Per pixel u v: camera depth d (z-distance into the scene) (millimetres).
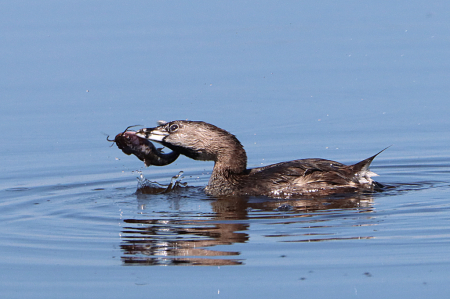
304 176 13695
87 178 16188
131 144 14344
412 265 9633
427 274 9320
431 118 19953
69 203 13836
